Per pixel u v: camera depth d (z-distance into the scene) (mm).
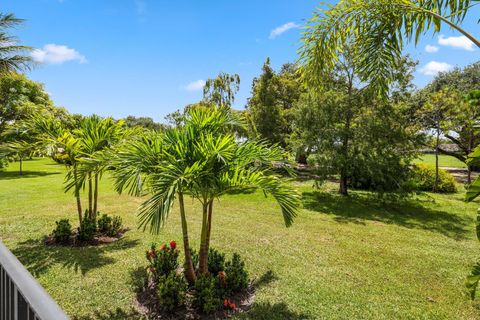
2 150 5445
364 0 4062
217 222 7594
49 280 4133
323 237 6539
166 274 4000
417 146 9898
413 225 7695
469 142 12828
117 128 6051
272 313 3434
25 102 18031
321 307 3609
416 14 3846
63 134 5574
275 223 7586
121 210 8617
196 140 3584
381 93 4898
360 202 10234
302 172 16609
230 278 3816
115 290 3875
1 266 1347
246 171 3529
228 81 16375
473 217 8602
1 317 1354
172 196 2793
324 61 4898
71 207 8789
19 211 8219
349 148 10016
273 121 16078
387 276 4594
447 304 3791
